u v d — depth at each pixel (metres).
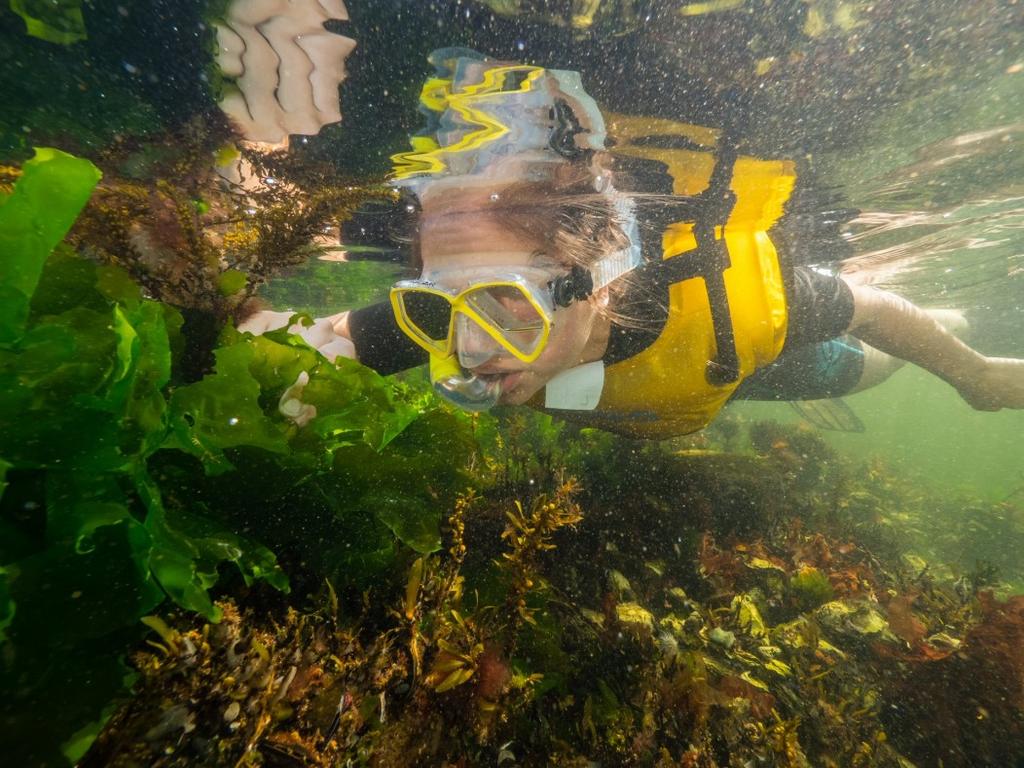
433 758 0.29
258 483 0.26
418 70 0.48
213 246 0.34
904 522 1.74
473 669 0.30
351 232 0.92
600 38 0.44
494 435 0.64
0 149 0.55
